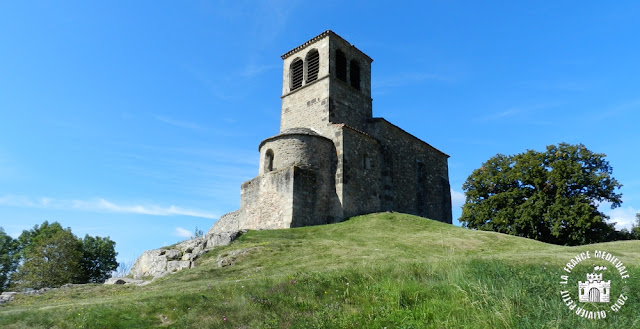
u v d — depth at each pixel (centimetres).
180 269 2128
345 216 2977
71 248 5019
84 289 1852
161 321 1144
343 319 1073
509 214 4044
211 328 1069
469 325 995
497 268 1379
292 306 1184
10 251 5356
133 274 2597
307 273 1494
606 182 3819
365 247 2166
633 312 1003
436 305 1131
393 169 3609
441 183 4319
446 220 4203
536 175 4003
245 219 3158
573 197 3766
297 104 3678
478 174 4462
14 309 1334
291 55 3928
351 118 3612
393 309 1127
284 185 2902
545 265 1421
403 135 3906
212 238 2423
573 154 3969
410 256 1933
